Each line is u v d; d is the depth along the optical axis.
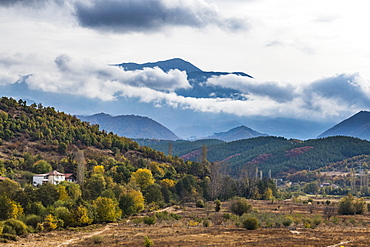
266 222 114.62
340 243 80.75
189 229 105.56
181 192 193.50
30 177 172.62
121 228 110.44
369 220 132.25
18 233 98.06
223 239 87.62
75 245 83.00
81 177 172.00
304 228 106.31
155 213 137.25
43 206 120.19
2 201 105.88
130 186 166.75
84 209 116.81
